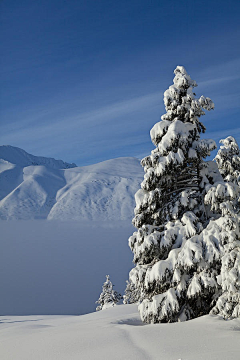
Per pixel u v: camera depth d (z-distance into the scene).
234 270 11.33
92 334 10.39
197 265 12.71
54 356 8.10
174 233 14.38
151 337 9.26
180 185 16.22
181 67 16.58
